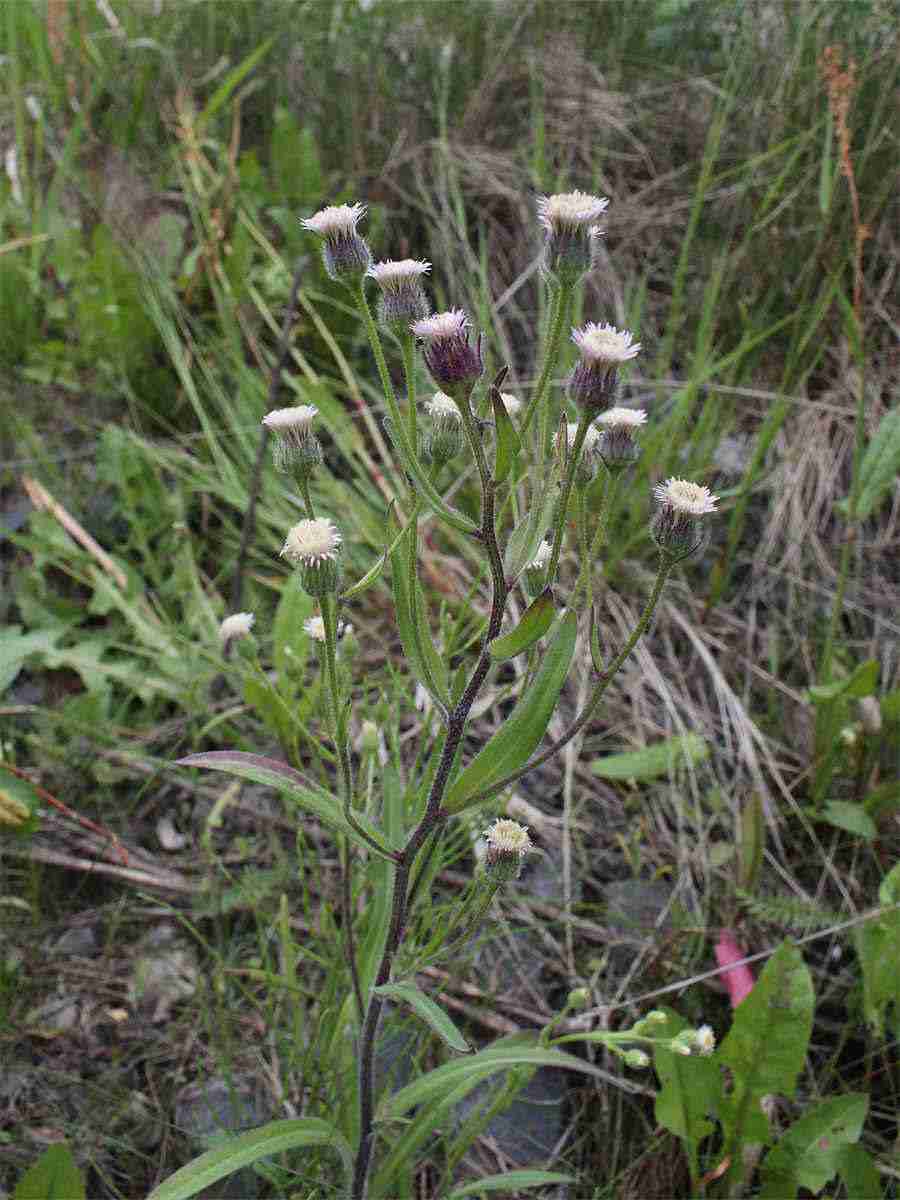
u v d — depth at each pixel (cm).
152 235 61
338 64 69
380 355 21
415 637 23
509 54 70
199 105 70
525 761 23
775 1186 32
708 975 36
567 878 41
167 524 51
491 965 39
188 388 53
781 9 65
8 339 56
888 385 59
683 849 42
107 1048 35
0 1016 35
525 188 64
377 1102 31
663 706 48
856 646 51
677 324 59
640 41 72
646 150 68
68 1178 27
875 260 59
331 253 21
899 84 60
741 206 62
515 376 59
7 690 45
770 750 47
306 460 23
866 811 43
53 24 66
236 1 71
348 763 23
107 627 49
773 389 59
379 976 26
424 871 31
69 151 61
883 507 55
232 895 39
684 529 22
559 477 22
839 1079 37
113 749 43
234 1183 32
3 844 39
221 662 45
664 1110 33
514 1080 29
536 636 22
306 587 22
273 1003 33
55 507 49
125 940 38
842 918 39
